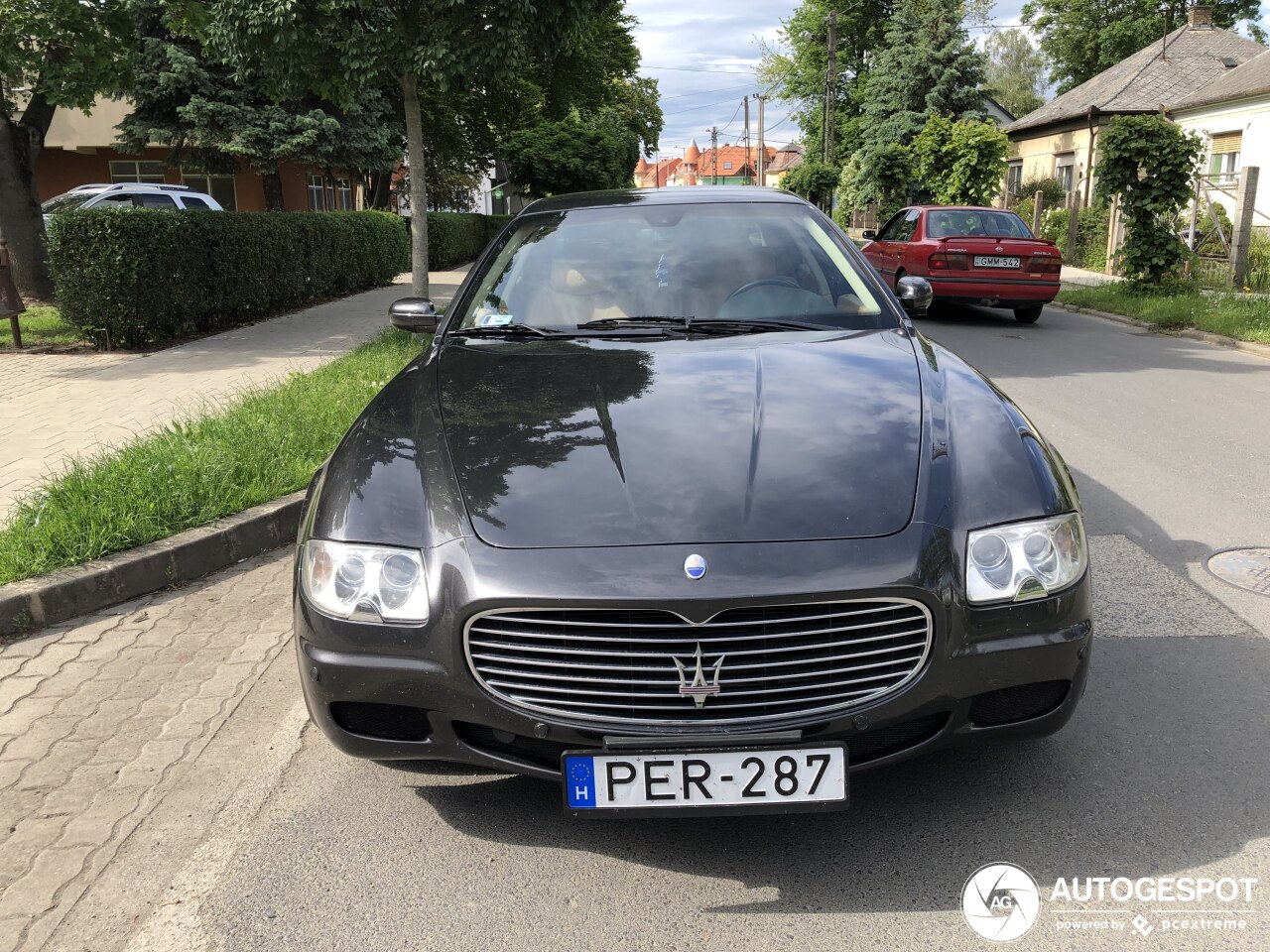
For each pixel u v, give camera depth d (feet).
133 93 69.36
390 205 112.06
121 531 13.94
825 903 7.29
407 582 7.48
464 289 12.48
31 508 14.74
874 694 7.19
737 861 7.81
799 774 7.06
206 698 10.81
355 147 74.74
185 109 68.80
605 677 7.14
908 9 117.08
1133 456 19.57
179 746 9.84
